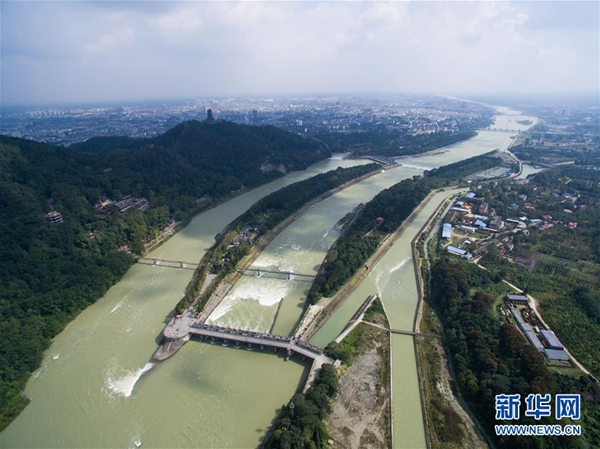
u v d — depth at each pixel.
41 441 82.75
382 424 84.00
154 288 140.62
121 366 103.38
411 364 102.25
